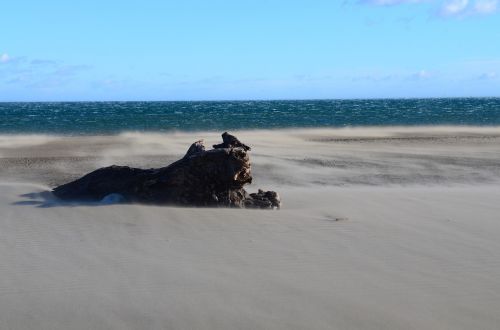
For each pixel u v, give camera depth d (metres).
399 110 73.62
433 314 4.98
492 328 4.70
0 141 27.97
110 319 4.84
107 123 44.25
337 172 15.52
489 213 9.41
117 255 6.68
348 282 5.78
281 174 15.03
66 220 8.47
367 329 4.67
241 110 78.88
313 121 47.56
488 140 27.34
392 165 17.11
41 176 14.66
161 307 5.09
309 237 7.60
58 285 5.64
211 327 4.70
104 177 10.44
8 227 8.02
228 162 9.81
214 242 7.31
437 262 6.50
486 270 6.21
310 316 4.91
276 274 6.02
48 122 45.72
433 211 9.57
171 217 8.71
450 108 80.81
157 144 25.56
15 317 4.88
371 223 8.51
